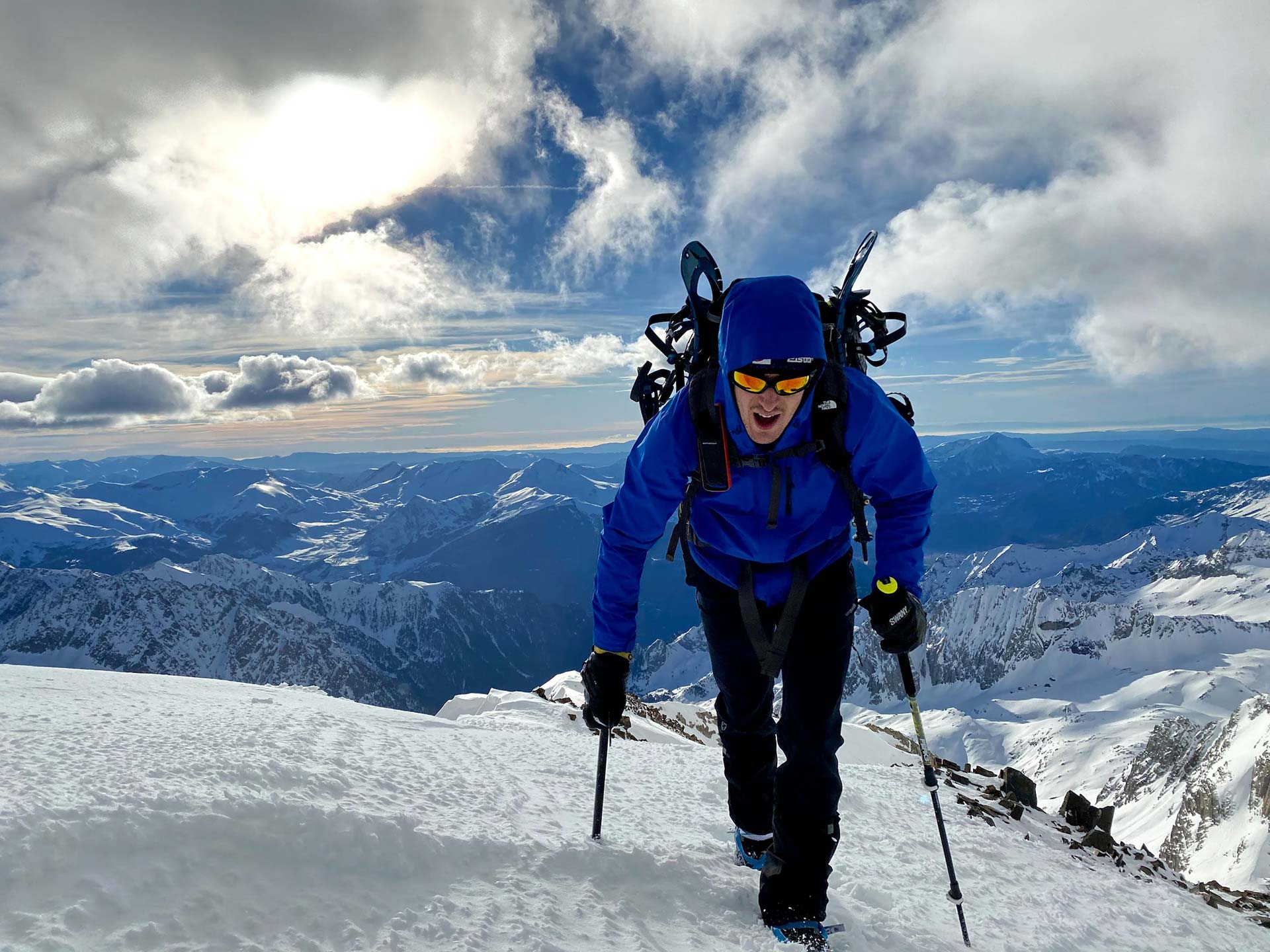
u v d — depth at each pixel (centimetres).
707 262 291
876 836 503
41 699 486
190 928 226
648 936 279
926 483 307
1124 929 427
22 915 211
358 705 725
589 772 525
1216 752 15200
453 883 283
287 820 276
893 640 317
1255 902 779
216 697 641
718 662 327
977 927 370
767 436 275
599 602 334
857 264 293
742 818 348
